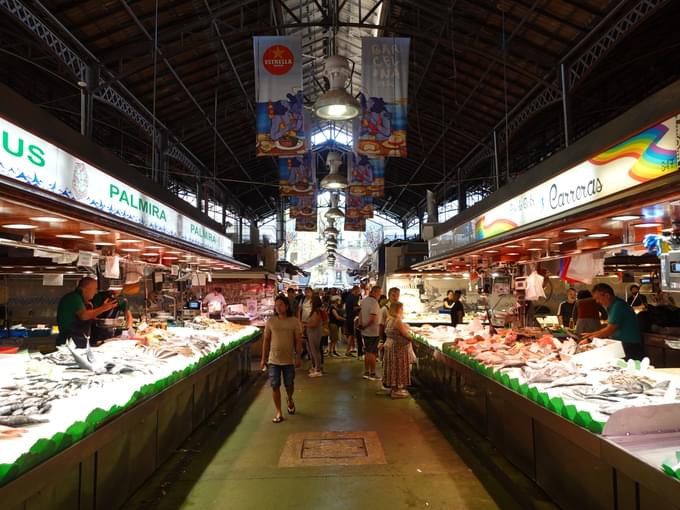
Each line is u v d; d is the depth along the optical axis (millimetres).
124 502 3451
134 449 3650
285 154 8008
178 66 11180
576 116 11109
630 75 10125
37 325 8602
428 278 14891
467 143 16375
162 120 13195
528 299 7320
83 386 3246
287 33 12219
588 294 6910
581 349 4719
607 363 4168
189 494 3801
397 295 7688
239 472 4285
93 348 4902
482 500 3688
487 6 9266
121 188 5918
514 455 4211
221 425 5824
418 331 9070
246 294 13266
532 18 8938
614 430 2521
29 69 9797
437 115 15055
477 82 12141
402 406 6812
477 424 5355
